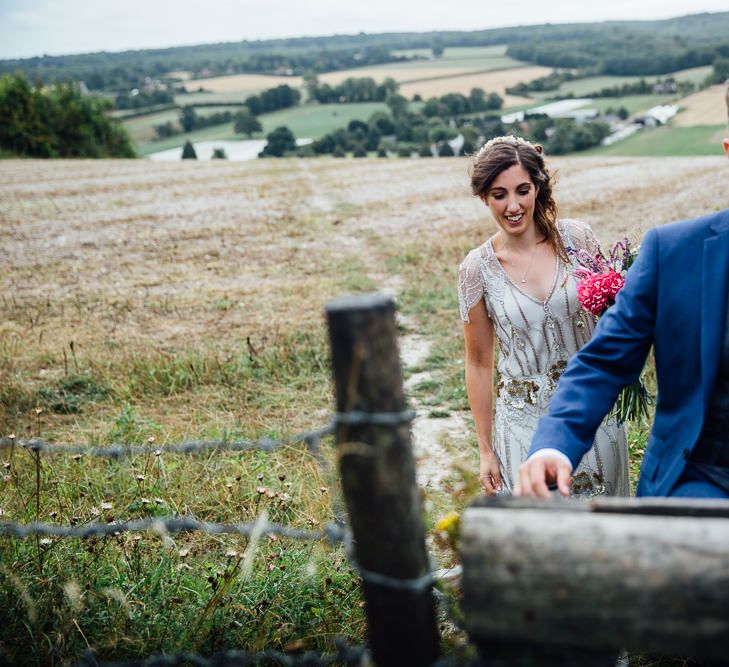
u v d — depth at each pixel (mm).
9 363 7379
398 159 34062
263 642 2736
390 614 1613
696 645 1338
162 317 9281
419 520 1599
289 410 6125
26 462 4691
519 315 3238
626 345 2205
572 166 28281
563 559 1372
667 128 79938
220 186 24438
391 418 1523
